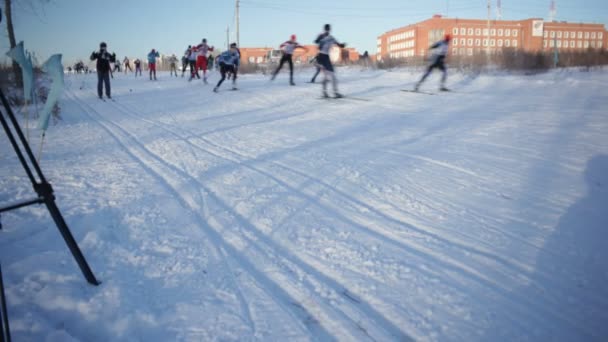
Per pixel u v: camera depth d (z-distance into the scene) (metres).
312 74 23.97
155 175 5.12
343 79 19.17
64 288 2.58
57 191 4.46
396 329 2.32
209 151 6.30
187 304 2.51
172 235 3.45
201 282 2.76
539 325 2.33
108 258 3.02
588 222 3.54
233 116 9.58
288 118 9.07
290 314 2.45
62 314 2.37
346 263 3.02
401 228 3.58
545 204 3.97
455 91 13.40
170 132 7.88
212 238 3.42
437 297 2.60
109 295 2.55
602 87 12.90
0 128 8.68
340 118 8.87
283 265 3.01
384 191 4.46
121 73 40.25
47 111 2.36
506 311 2.46
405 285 2.73
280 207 4.07
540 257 3.04
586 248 3.13
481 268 2.92
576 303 2.52
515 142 6.29
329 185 4.67
